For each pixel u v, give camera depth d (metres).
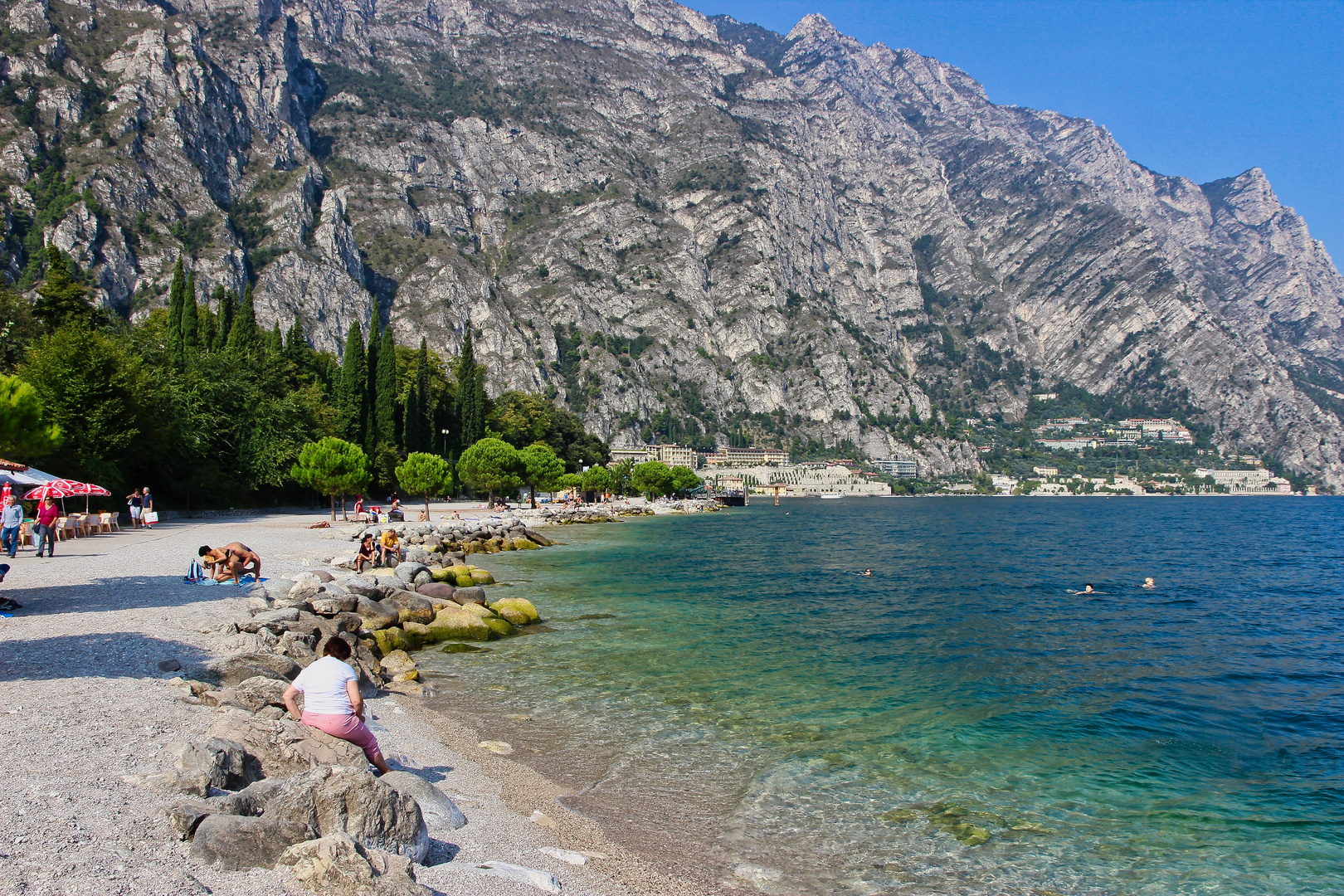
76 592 23.81
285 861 7.72
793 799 14.55
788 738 18.31
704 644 28.98
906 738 18.70
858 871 11.76
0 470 32.81
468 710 19.27
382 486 109.44
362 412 108.00
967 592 48.75
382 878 7.59
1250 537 113.25
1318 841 13.77
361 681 19.70
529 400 176.38
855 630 34.09
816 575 56.47
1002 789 15.73
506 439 148.62
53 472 50.81
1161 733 20.20
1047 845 13.20
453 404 144.25
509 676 23.02
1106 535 114.56
